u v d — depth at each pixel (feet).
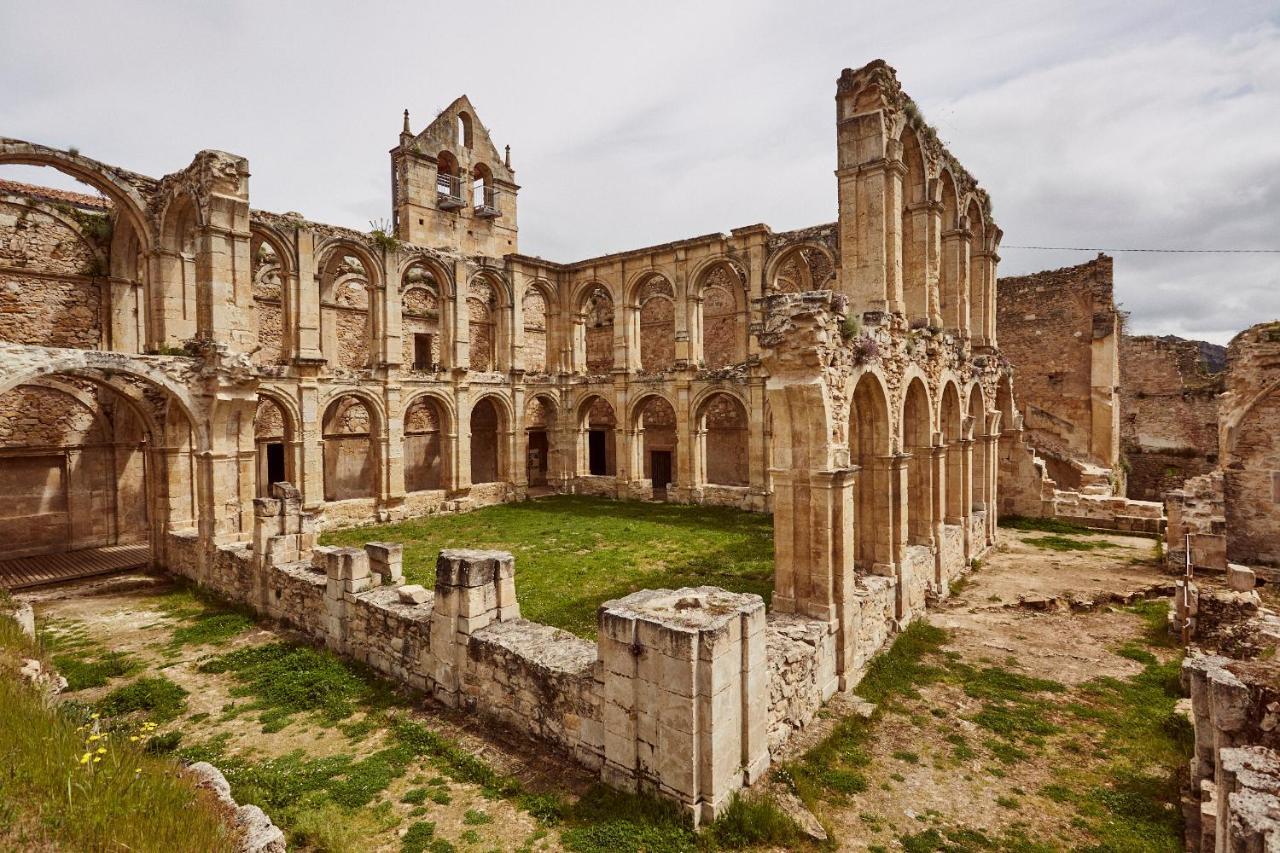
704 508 100.58
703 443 107.55
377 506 93.04
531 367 140.26
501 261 113.09
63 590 57.72
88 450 74.95
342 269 106.32
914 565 48.32
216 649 43.09
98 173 62.03
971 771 28.60
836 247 93.50
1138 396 116.78
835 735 31.17
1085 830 24.48
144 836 16.78
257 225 81.10
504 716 31.60
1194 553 60.23
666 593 28.86
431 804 25.76
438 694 34.58
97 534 75.41
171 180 64.28
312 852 22.88
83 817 17.25
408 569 60.29
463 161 128.16
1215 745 22.66
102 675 38.17
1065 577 59.06
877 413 45.42
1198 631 42.19
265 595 49.03
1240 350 64.13
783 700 30.19
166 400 63.31
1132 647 42.47
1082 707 34.19
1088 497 85.40
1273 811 15.88
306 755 29.68
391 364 94.32
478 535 79.46
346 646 41.16
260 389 80.74
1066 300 108.47
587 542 73.31
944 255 65.31
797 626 35.17
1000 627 46.78
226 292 60.75
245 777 27.14
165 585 59.77
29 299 69.97
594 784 26.61
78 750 21.16
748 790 26.04
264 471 99.45
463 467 104.22
